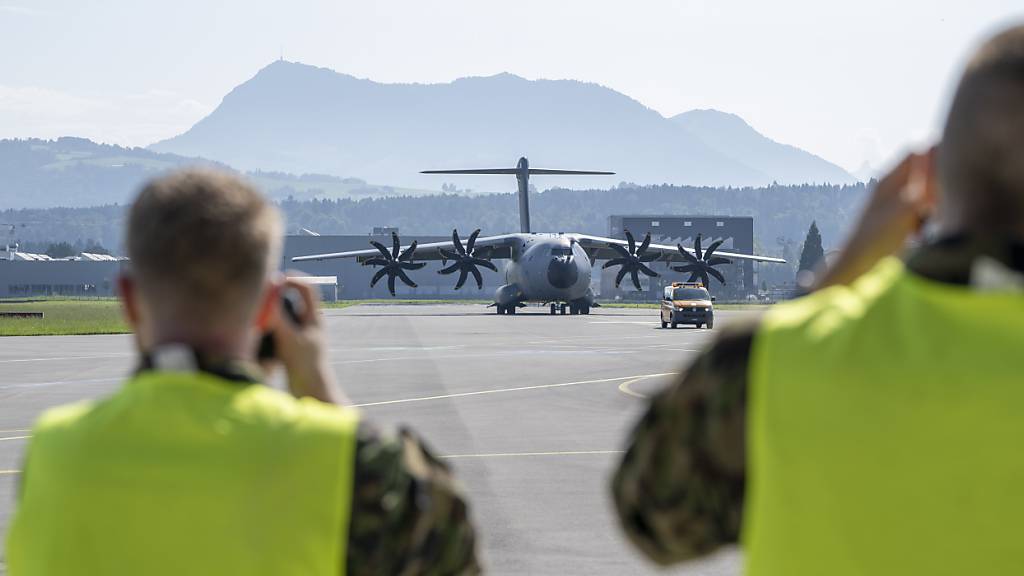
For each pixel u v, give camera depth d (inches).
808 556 139.6
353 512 149.6
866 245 159.0
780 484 141.6
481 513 661.3
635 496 157.4
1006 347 133.1
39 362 2000.5
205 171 161.2
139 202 157.2
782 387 142.5
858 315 143.9
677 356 2047.2
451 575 157.9
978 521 131.2
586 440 965.8
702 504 153.8
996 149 133.5
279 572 147.9
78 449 152.9
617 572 530.9
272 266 164.2
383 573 151.6
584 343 2498.8
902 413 134.1
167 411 152.2
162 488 148.4
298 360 173.8
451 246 4495.6
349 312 5787.4
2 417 1185.4
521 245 4466.0
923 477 133.0
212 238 153.5
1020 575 130.9
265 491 149.1
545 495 714.8
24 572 154.9
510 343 2504.9
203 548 147.5
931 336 136.6
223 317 158.1
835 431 137.6
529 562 548.4
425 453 159.9
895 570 134.5
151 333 160.2
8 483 778.8
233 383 156.3
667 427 152.3
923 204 153.8
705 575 533.6
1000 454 130.3
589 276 4288.9
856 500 135.9
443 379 1568.7
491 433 1010.1
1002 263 135.2
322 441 151.6
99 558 148.6
